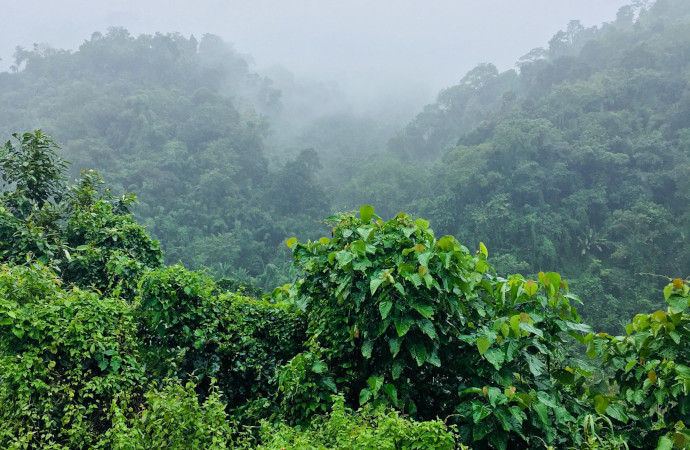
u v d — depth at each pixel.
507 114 66.81
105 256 5.14
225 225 60.84
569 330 3.09
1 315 2.90
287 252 58.81
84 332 3.15
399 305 2.87
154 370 3.72
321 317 3.56
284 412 3.20
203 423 2.53
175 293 3.80
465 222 52.62
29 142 5.86
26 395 2.76
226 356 4.02
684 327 2.83
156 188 63.72
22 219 5.42
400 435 2.18
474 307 3.24
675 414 2.73
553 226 48.34
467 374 3.04
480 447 2.72
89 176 6.21
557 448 2.83
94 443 2.86
